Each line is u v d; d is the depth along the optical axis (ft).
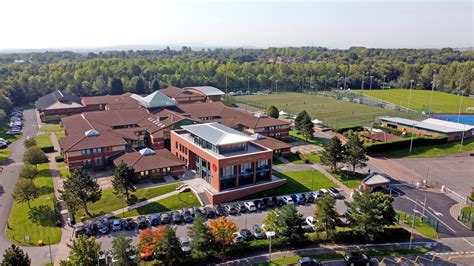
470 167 323.78
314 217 205.77
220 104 474.08
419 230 214.07
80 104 515.09
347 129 427.74
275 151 339.16
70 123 378.53
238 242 194.59
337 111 569.23
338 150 294.66
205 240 175.73
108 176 291.58
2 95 513.86
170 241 170.81
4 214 230.07
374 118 507.30
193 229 180.14
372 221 191.93
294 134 423.64
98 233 208.95
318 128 448.65
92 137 313.73
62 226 216.74
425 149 367.04
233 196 254.06
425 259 184.55
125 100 508.53
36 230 211.20
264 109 582.35
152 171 281.74
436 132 397.60
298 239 193.36
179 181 278.67
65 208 238.07
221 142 262.06
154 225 218.79
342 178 291.58
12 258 142.72
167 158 294.87
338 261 181.68
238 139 268.00
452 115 533.14
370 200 193.88
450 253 190.49
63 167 312.50
